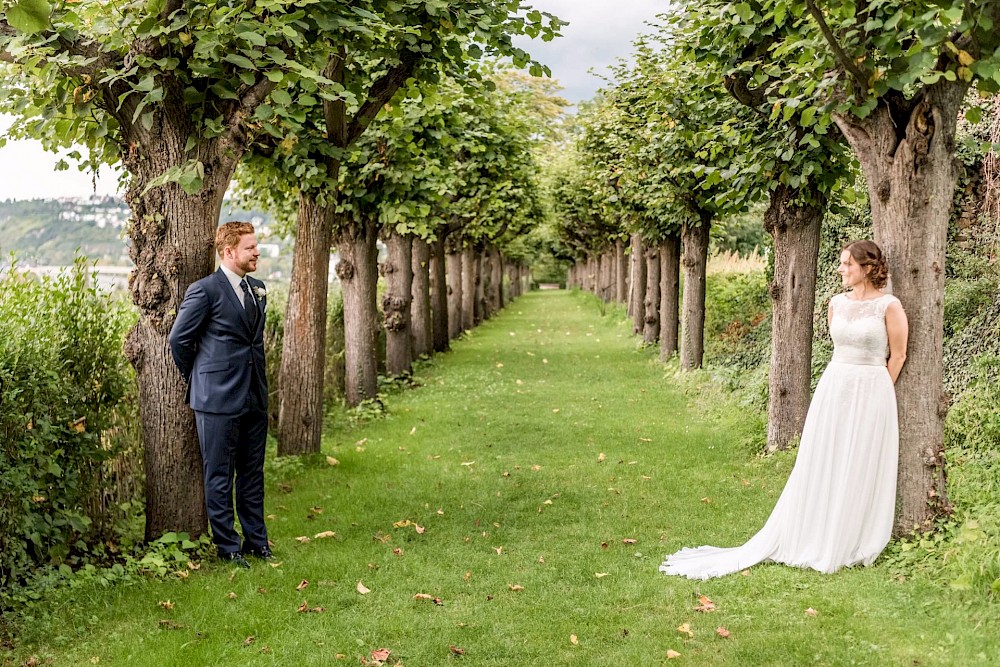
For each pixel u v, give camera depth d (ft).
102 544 17.88
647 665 13.16
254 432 18.52
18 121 20.03
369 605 15.92
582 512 22.63
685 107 33.06
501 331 90.68
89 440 17.34
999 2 14.55
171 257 17.81
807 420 17.69
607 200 52.80
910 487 17.31
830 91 18.15
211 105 18.01
